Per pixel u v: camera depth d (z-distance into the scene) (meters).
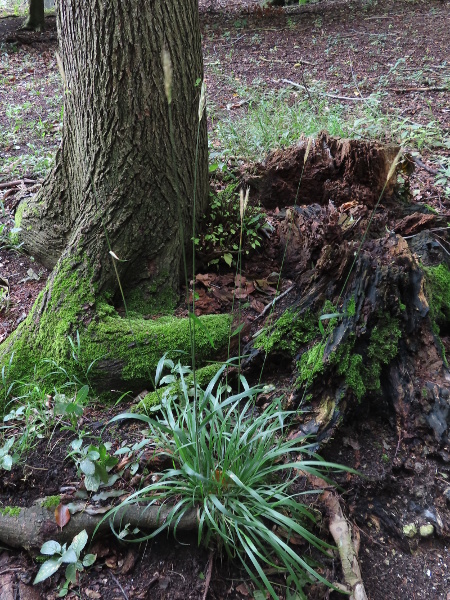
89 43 2.85
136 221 3.08
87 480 2.27
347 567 2.09
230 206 3.59
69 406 2.36
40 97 7.94
